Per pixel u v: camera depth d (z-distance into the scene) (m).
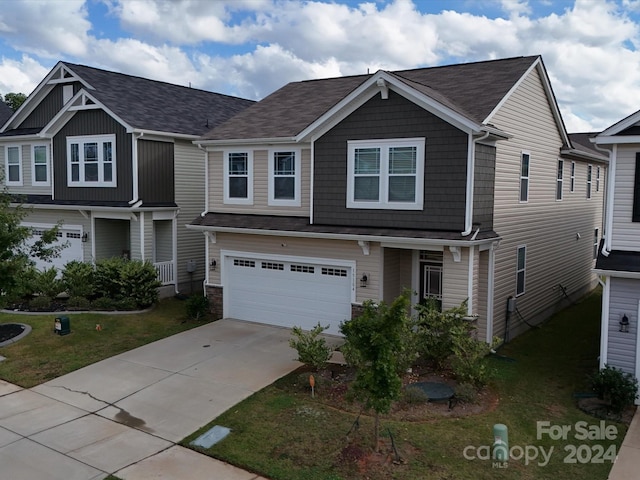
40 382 11.65
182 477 7.89
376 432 8.43
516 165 15.38
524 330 16.58
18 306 17.31
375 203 13.82
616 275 10.52
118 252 21.59
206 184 17.61
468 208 12.65
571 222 20.92
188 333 15.34
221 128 17.72
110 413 10.11
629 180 11.06
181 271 20.75
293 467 8.07
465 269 12.77
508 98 14.59
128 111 19.47
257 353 13.53
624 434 9.30
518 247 15.91
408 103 13.15
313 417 9.70
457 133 12.62
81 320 16.06
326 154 14.47
